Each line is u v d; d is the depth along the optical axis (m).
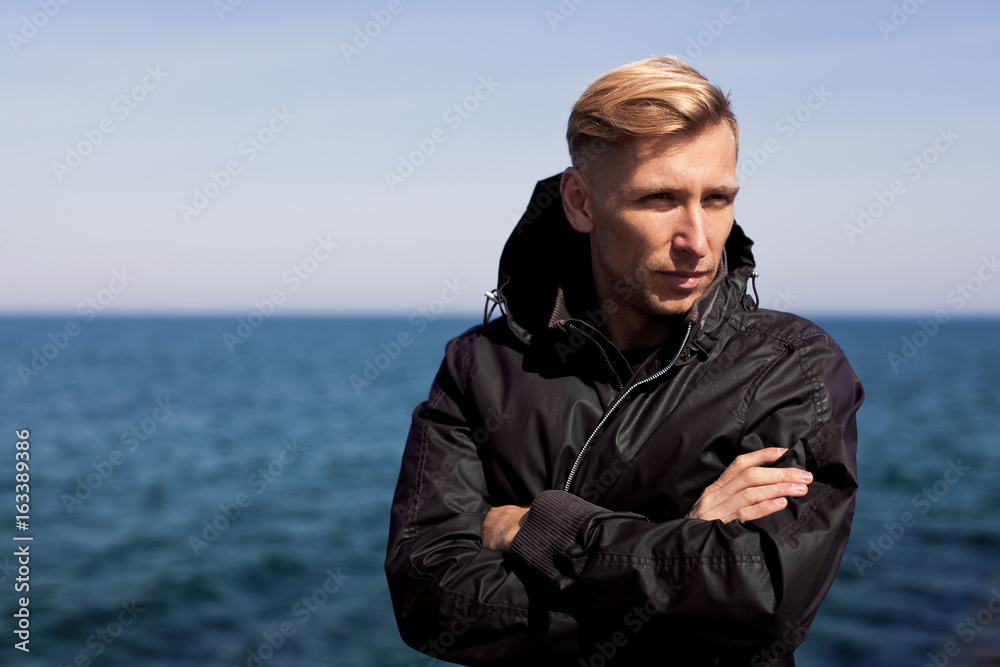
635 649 1.19
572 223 1.37
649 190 1.21
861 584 11.54
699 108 1.18
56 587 11.89
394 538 1.42
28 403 43.06
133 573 12.70
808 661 8.80
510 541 1.30
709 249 1.23
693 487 1.26
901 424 32.25
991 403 39.91
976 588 11.20
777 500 1.18
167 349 105.38
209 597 11.44
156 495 19.86
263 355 93.06
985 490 18.64
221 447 28.73
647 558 1.14
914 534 14.42
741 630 1.11
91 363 77.62
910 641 9.27
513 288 1.53
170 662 8.95
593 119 1.25
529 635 1.23
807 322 1.38
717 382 1.30
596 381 1.40
